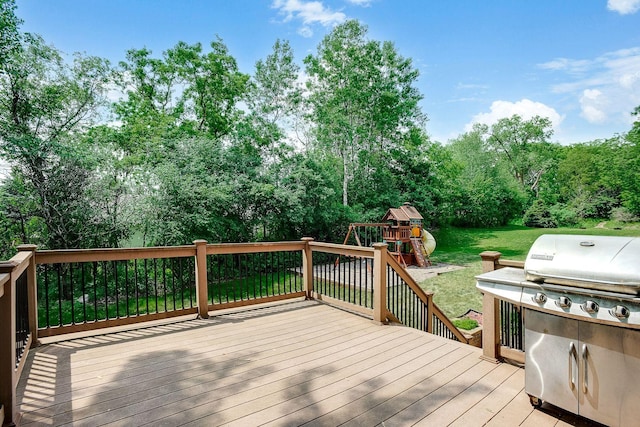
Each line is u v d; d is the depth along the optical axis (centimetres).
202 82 1516
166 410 231
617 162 2189
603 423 205
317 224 1485
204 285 446
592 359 209
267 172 1328
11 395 208
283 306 505
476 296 859
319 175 1408
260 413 229
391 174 2002
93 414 225
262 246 499
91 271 949
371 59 1770
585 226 2333
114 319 387
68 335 376
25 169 898
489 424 218
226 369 297
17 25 940
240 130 1377
